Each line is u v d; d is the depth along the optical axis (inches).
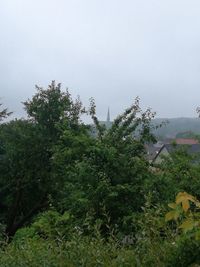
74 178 535.2
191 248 132.8
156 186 474.9
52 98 1021.2
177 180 505.0
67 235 189.0
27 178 1024.9
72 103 981.2
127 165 512.1
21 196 1081.4
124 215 452.1
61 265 152.1
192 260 132.9
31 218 1087.6
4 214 1162.6
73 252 155.8
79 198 467.8
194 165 545.3
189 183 489.4
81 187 493.0
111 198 456.1
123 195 471.8
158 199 435.2
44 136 1015.6
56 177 837.8
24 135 1027.3
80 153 607.8
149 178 493.0
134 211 462.9
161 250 143.0
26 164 1029.2
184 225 120.1
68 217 392.5
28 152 1023.0
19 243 188.4
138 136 647.8
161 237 155.7
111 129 599.8
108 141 584.4
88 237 170.7
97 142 547.2
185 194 120.6
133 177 506.6
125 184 474.9
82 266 149.3
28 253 165.3
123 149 572.1
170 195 466.9
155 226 159.0
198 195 483.8
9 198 1096.8
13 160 1040.8
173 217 121.7
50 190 1016.2
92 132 676.1
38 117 1024.9
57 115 1008.9
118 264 146.2
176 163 535.5
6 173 1071.0
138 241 155.1
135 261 145.4
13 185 1066.1
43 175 1008.2
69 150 628.4
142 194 472.4
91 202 450.3
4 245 189.5
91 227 185.3
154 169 553.9
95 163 509.7
